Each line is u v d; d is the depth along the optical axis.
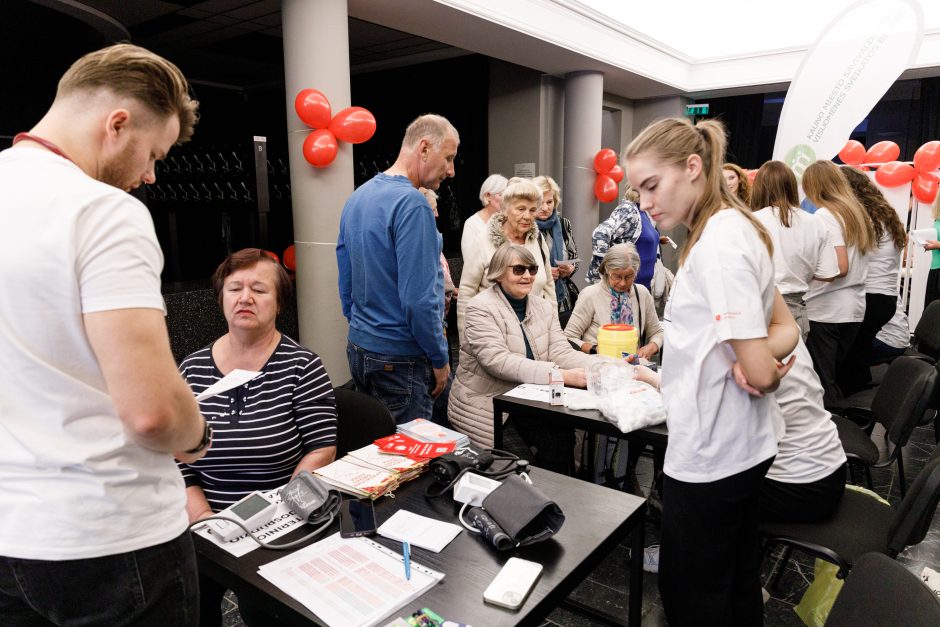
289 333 4.21
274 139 9.19
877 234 3.17
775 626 1.90
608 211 8.32
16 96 3.35
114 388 0.80
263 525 1.23
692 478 1.34
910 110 7.45
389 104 7.83
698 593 1.41
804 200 4.07
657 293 4.09
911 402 1.98
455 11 4.25
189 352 3.58
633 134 8.16
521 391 2.15
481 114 7.01
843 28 3.80
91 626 0.86
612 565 2.23
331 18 3.65
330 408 1.64
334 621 0.95
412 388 2.19
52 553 0.81
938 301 3.44
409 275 2.02
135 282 0.81
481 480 1.31
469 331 2.36
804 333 2.76
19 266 0.76
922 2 6.02
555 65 5.95
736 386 1.29
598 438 2.40
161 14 5.70
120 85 0.84
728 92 7.59
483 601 1.00
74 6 3.50
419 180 2.21
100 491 0.83
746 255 1.20
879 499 1.78
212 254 7.69
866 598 0.92
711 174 1.27
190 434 0.90
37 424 0.81
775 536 1.62
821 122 3.94
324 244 3.79
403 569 1.08
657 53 6.62
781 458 1.63
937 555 2.29
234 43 6.70
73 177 0.81
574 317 2.87
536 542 1.16
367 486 1.34
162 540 0.89
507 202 2.96
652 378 2.04
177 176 7.00
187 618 0.95
